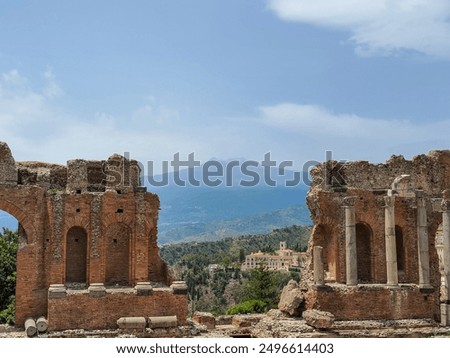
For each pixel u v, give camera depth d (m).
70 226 49.78
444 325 51.50
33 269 48.31
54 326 45.41
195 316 56.47
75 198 50.06
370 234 55.69
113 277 53.47
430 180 57.97
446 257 52.81
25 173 52.53
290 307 51.41
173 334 46.94
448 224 53.00
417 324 50.41
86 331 45.69
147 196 51.84
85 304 46.34
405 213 56.16
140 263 50.56
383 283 54.50
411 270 55.59
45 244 49.47
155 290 48.22
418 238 53.31
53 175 53.78
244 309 83.38
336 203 54.28
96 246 49.91
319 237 55.03
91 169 54.03
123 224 53.59
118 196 50.91
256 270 104.50
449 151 58.50
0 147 49.41
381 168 57.22
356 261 52.00
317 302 49.66
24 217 48.53
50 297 45.59
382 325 49.59
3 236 76.56
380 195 55.66
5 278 68.44
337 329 48.50
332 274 54.03
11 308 57.06
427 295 52.19
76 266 52.66
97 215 50.28
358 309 50.38
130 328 45.94
